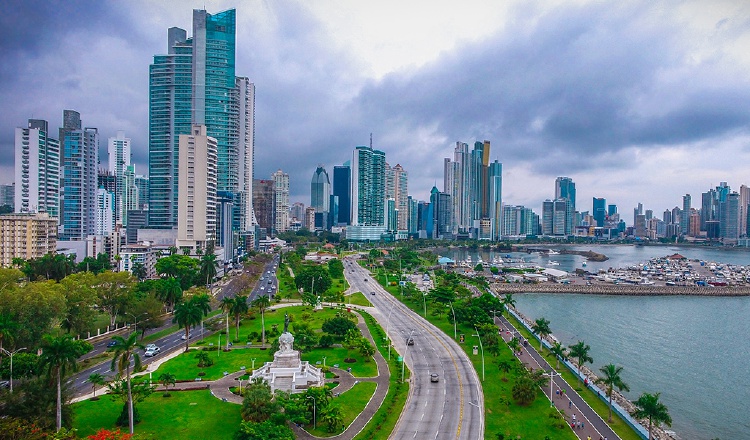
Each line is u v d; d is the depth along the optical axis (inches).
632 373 7726.4
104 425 4931.1
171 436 4734.3
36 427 4101.9
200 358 6830.7
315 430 4918.8
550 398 5876.0
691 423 6018.7
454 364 7130.9
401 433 4879.4
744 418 6195.9
